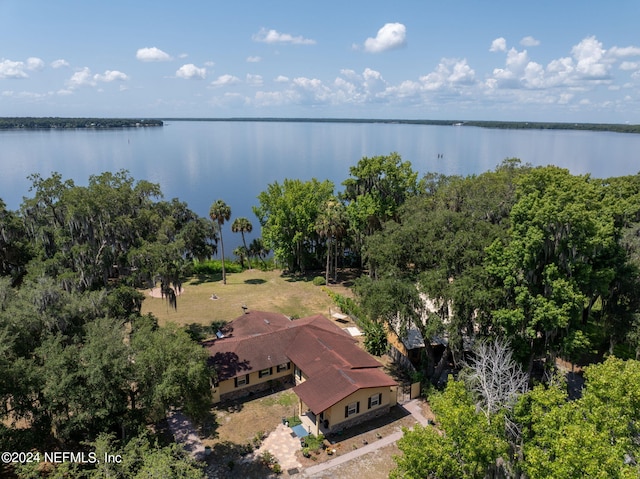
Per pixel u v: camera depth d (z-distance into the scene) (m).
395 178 56.53
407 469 17.72
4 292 23.70
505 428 20.86
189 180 158.50
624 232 35.31
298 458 25.17
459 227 32.28
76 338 22.67
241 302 49.69
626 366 17.64
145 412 23.05
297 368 32.62
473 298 28.08
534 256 27.67
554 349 29.11
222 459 24.91
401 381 33.66
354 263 65.62
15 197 110.44
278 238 58.34
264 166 197.12
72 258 33.75
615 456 14.40
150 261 35.72
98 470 18.34
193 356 24.22
